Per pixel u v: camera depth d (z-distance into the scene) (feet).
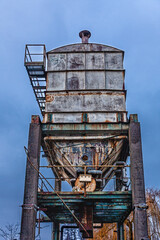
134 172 60.59
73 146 68.33
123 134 67.56
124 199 61.31
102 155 67.62
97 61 75.20
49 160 76.43
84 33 87.45
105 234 118.62
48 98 71.46
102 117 68.44
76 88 72.38
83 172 66.03
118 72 74.02
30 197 59.16
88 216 61.52
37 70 74.95
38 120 66.13
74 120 68.39
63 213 76.23
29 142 64.08
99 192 60.90
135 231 56.95
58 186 86.53
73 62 75.36
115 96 71.10
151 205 110.52
